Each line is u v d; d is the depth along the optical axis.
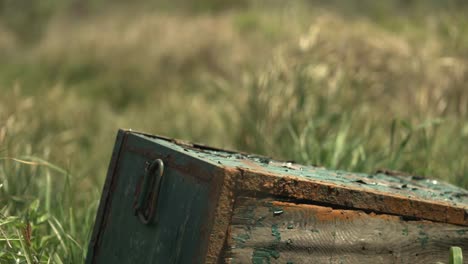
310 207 2.63
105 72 11.50
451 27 7.55
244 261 2.54
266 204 2.56
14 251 3.35
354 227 2.70
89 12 16.84
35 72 11.94
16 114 5.64
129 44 12.09
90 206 4.16
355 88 5.91
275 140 5.14
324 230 2.65
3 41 15.45
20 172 4.33
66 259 3.54
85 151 6.65
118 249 3.02
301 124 5.23
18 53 14.78
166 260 2.67
